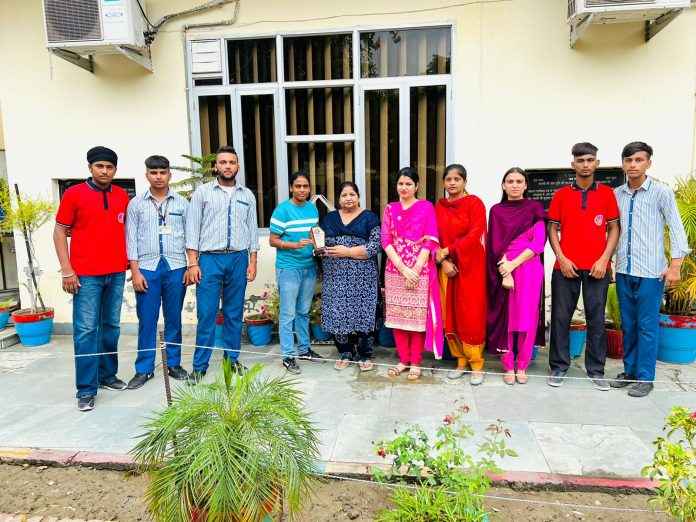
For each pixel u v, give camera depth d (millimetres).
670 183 4266
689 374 3797
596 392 3486
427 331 3680
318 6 4504
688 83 4160
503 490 2471
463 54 4375
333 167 4770
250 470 1725
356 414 3186
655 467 1992
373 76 4582
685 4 3588
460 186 3621
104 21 4145
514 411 3203
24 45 4797
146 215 3613
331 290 3883
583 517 2266
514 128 4391
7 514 2379
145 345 3736
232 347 3893
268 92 4688
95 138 4844
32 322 4684
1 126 5895
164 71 4719
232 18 4598
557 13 4230
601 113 4281
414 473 2154
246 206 3797
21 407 3396
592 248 3465
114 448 2848
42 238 4980
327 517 2301
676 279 3316
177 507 1754
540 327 3791
